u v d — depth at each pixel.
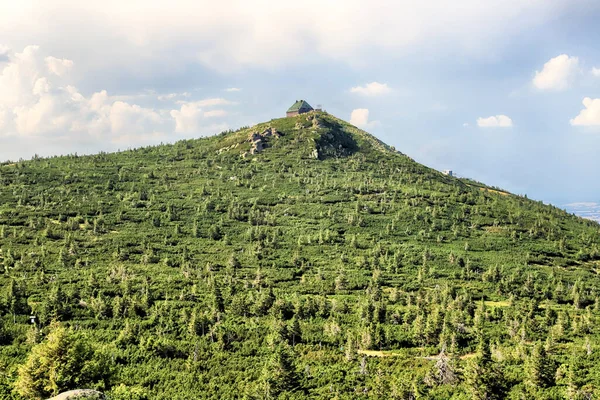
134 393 66.31
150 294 125.00
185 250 170.38
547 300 145.75
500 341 107.94
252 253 174.38
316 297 131.75
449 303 128.88
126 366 89.44
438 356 96.50
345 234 199.75
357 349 103.56
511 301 138.12
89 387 64.38
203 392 80.12
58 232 180.12
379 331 106.12
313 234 198.88
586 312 134.50
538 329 115.12
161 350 96.06
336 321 115.94
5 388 67.31
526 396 71.31
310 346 103.06
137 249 171.62
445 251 186.38
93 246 171.25
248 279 148.00
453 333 102.06
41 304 114.00
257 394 77.06
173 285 136.12
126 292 124.75
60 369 62.19
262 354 97.62
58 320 107.75
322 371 88.25
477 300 144.12
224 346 100.31
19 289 121.81
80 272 143.62
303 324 114.38
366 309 118.94
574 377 74.62
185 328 108.06
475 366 74.25
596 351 94.56
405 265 171.12
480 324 114.44
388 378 83.50
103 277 140.12
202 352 96.19
